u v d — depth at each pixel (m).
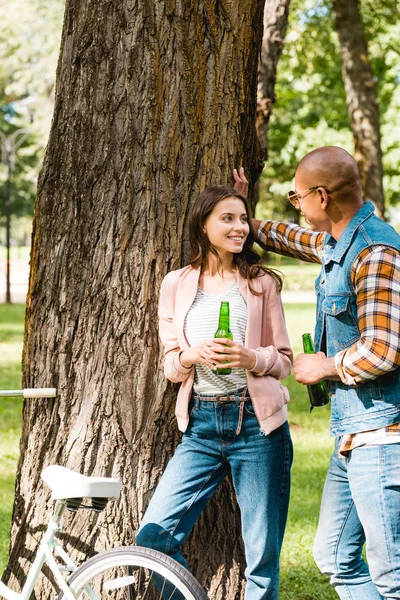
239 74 4.07
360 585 3.63
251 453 3.54
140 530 3.57
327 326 3.40
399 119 27.86
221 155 4.02
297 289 34.25
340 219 3.39
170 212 3.93
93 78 3.96
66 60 4.04
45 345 4.06
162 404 3.92
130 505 3.94
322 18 17.77
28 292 4.14
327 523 3.64
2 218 65.31
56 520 3.32
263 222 4.10
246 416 3.53
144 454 3.93
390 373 3.22
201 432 3.58
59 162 4.05
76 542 3.96
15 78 32.12
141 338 3.93
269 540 3.56
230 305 3.61
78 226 4.00
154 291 3.93
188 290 3.66
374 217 3.36
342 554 3.62
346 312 3.31
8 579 4.13
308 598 4.99
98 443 3.97
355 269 3.26
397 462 3.20
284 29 9.55
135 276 3.93
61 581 3.25
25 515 4.10
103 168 3.96
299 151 29.95
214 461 3.60
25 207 58.31
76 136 4.00
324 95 27.80
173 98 3.93
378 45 21.70
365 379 3.17
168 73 3.92
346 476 3.56
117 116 3.94
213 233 3.61
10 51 29.73
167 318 3.71
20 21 28.52
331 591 5.04
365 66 16.72
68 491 3.15
